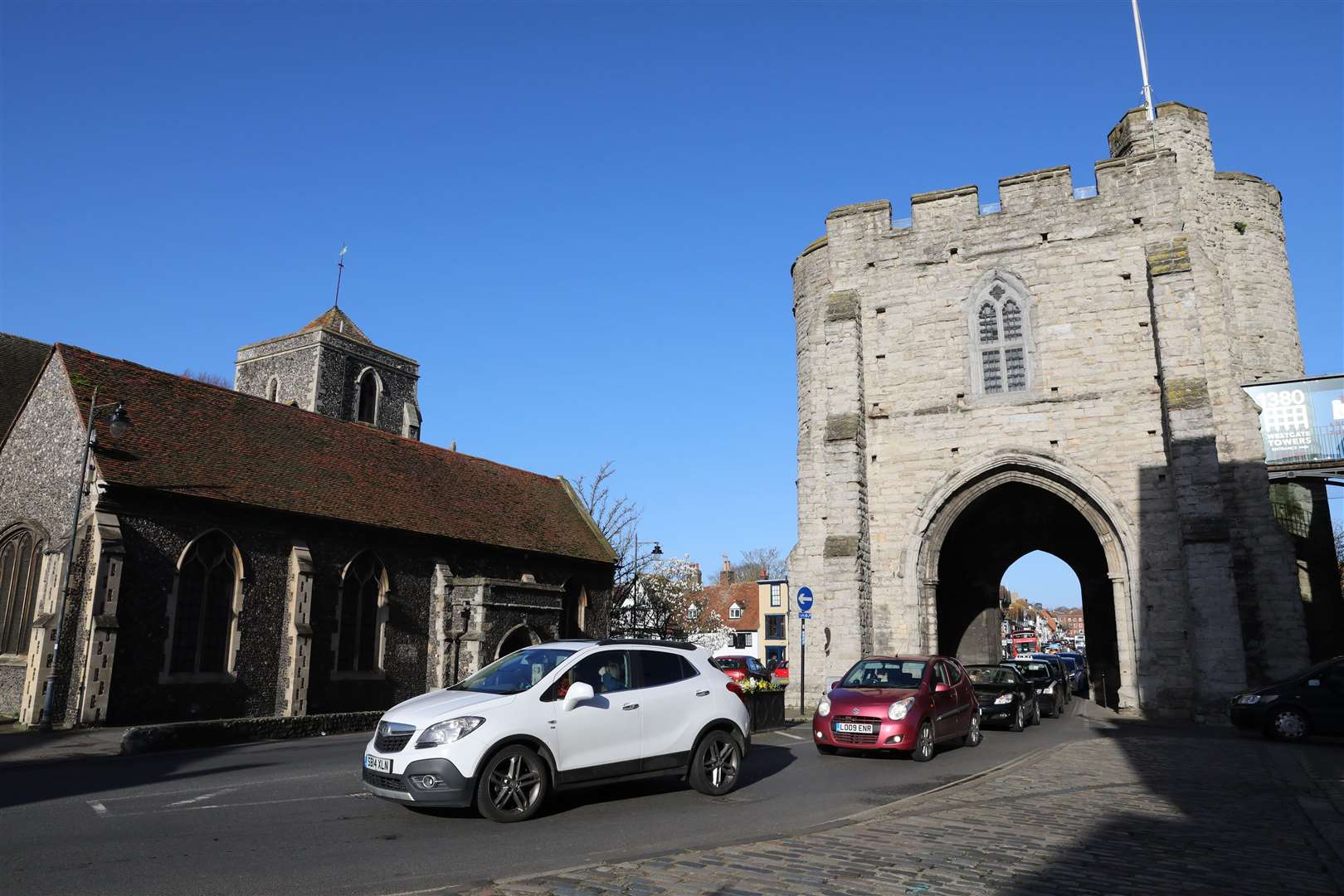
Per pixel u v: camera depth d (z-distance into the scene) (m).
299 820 8.41
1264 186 25.69
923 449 24.48
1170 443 21.31
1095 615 30.72
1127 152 26.12
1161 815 8.73
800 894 5.78
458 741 8.09
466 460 33.06
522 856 6.96
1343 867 6.64
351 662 23.64
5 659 19.62
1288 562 21.11
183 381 24.06
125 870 6.45
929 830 7.88
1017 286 24.28
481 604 26.09
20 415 21.53
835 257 26.39
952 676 15.48
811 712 23.52
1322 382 21.94
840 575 23.11
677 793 10.19
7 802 9.31
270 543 21.88
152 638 19.06
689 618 51.31
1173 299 21.88
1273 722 16.12
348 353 45.38
